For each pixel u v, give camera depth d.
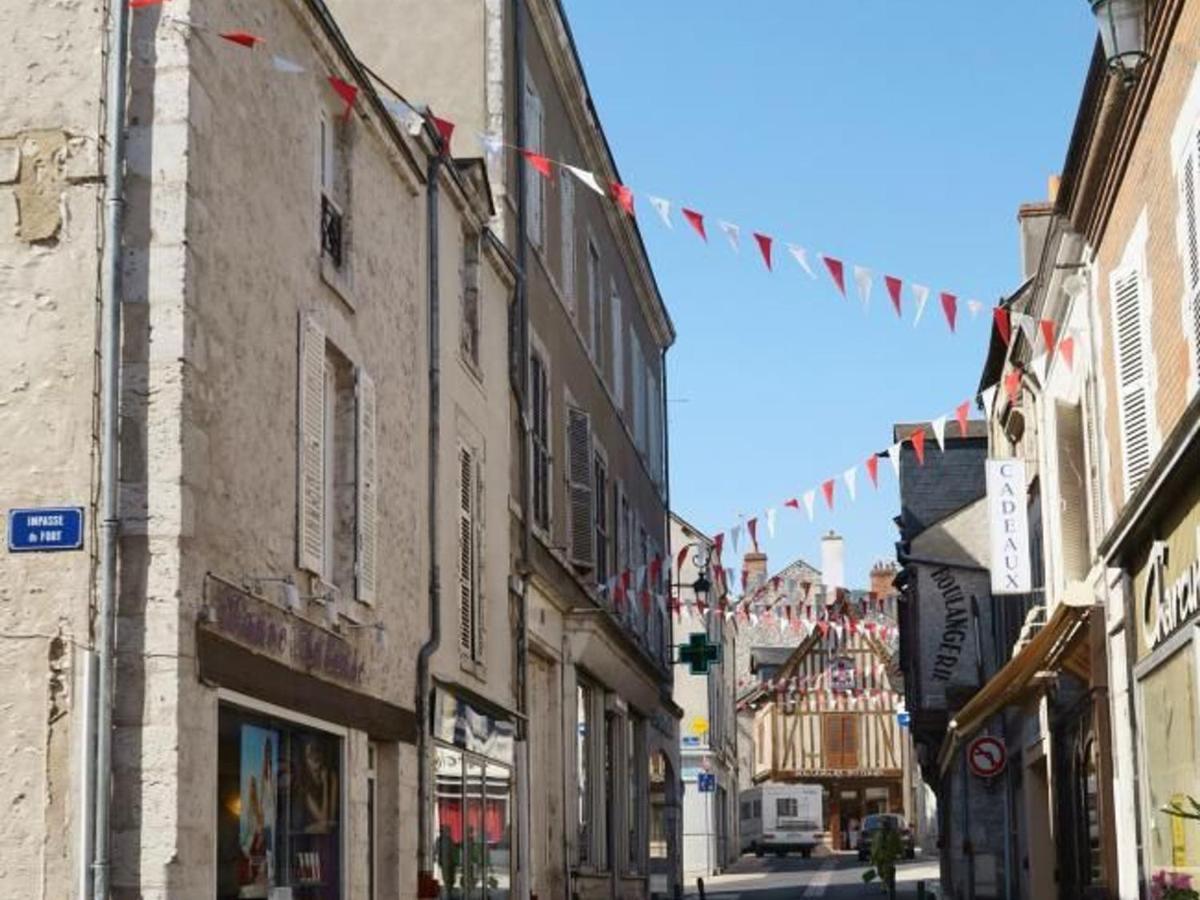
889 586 63.78
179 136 9.70
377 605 13.34
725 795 60.69
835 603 31.64
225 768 10.11
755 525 19.41
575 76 23.50
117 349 9.49
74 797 9.20
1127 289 14.96
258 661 10.50
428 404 15.17
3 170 9.70
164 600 9.35
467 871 16.05
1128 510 14.44
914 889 42.09
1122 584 15.82
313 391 11.77
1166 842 14.31
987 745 24.16
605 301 26.97
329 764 12.14
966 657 31.12
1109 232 15.85
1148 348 14.43
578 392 23.81
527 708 18.83
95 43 9.78
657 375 34.47
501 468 18.33
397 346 14.23
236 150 10.47
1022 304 21.69
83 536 9.37
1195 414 11.78
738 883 47.91
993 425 26.95
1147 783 15.17
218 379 10.03
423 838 14.29
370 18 20.19
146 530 9.40
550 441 21.53
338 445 12.78
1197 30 11.94
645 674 27.67
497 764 17.48
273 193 11.13
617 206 27.02
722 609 30.91
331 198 12.70
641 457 30.64
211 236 10.00
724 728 60.53
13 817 9.21
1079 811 19.55
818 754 72.94
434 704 14.79
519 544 19.08
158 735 9.26
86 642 9.30
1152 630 14.69
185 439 9.51
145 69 9.78
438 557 15.07
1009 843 27.53
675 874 34.12
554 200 22.84
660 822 43.56
